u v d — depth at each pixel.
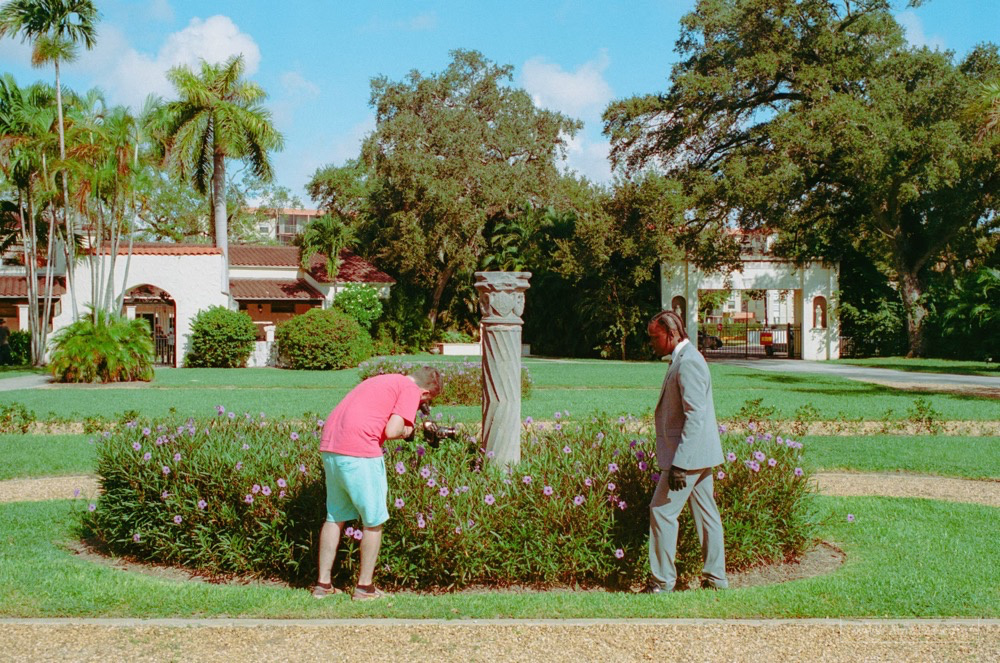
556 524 4.87
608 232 32.03
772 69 30.27
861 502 7.01
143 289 36.50
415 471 4.98
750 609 4.16
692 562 5.04
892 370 26.58
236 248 39.84
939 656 3.54
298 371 25.58
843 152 29.89
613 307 34.34
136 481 5.36
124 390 18.17
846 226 36.03
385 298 37.78
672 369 4.69
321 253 40.31
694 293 34.34
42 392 17.45
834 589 4.48
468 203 35.66
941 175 27.69
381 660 3.49
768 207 30.42
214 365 27.98
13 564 4.95
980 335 30.62
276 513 4.93
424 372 4.79
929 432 11.69
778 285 34.62
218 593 4.45
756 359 34.97
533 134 38.25
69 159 23.41
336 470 4.41
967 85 27.91
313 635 3.79
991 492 7.70
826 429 11.80
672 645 3.67
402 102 37.47
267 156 31.48
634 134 34.78
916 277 33.09
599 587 4.93
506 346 5.36
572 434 6.18
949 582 4.62
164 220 49.97
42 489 7.72
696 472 4.60
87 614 4.07
